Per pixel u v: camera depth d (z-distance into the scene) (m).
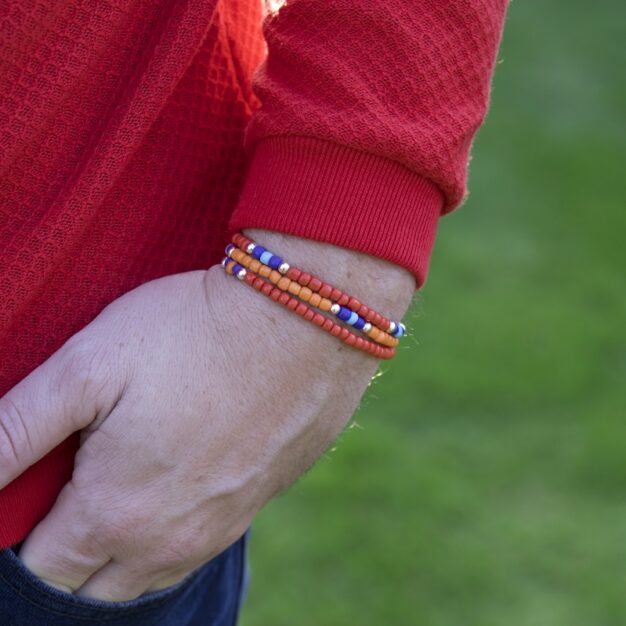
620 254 4.91
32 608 1.15
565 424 3.55
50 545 1.12
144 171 1.18
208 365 1.08
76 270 1.15
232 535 1.16
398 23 1.07
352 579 2.82
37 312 1.14
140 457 1.07
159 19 1.13
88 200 1.09
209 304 1.10
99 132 1.11
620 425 3.54
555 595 2.81
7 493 1.12
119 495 1.09
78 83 1.09
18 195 1.09
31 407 1.08
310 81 1.08
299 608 2.71
